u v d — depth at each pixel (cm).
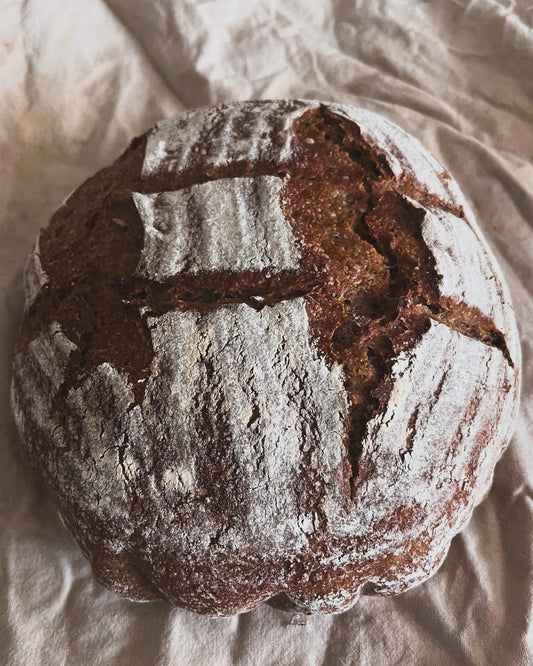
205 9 49
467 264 32
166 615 35
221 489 28
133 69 48
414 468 28
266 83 49
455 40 51
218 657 34
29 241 43
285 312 29
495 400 31
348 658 34
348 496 28
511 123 48
